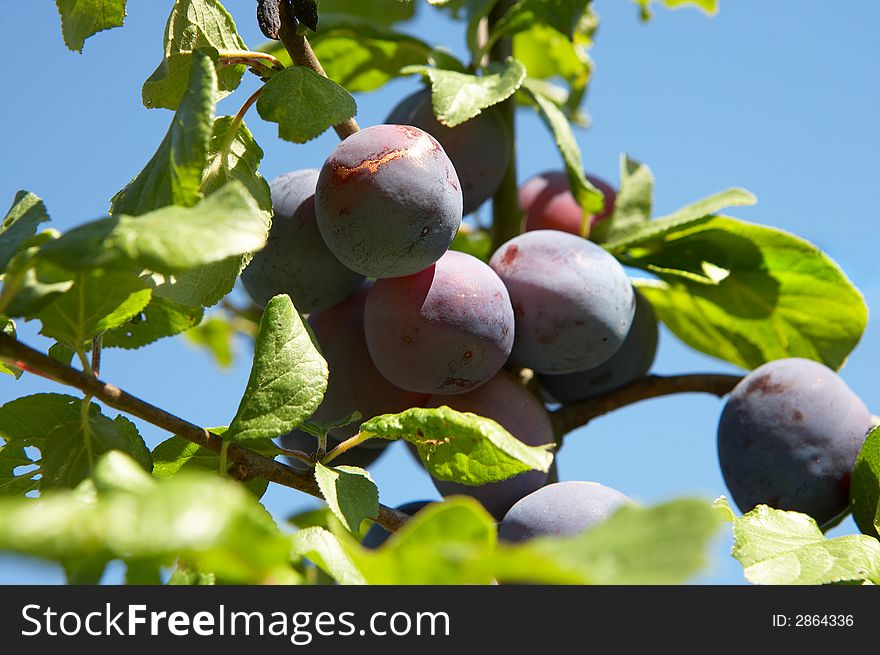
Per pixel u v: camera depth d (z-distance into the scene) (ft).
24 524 3.74
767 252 10.40
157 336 8.87
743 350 11.27
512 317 8.72
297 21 7.89
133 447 7.36
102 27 8.51
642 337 10.19
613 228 10.61
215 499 4.08
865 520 8.89
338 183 7.80
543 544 4.21
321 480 7.09
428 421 7.16
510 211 10.57
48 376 6.49
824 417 9.37
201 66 6.84
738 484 9.59
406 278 8.42
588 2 10.60
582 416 10.17
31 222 6.55
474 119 9.67
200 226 5.47
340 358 9.08
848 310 10.62
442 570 4.27
